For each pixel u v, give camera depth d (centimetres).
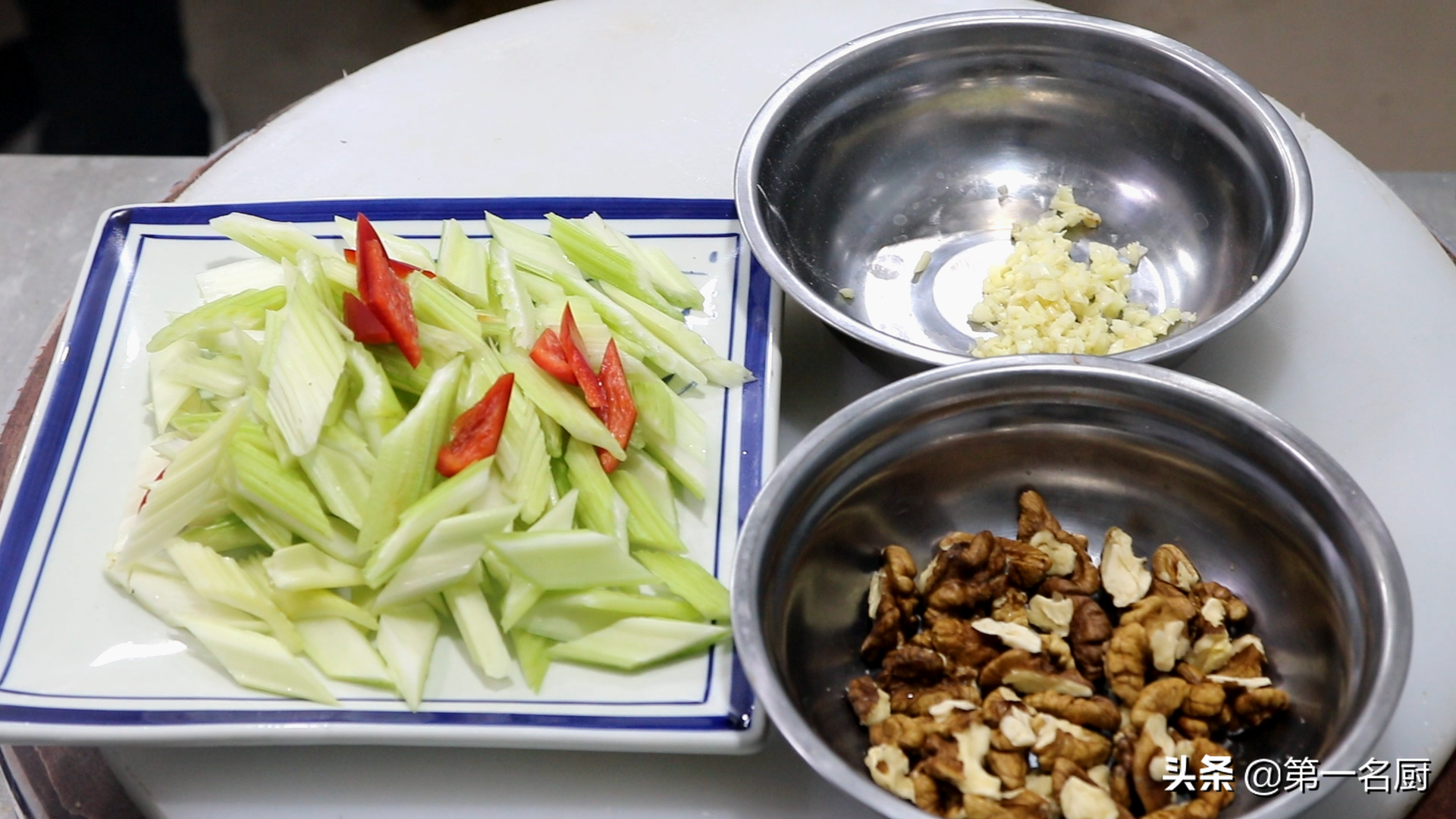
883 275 142
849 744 99
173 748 103
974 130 148
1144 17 285
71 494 116
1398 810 94
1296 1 285
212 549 109
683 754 100
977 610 104
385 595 103
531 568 102
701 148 151
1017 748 92
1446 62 270
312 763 101
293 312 113
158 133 265
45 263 195
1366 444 117
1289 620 101
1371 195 140
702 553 109
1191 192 138
